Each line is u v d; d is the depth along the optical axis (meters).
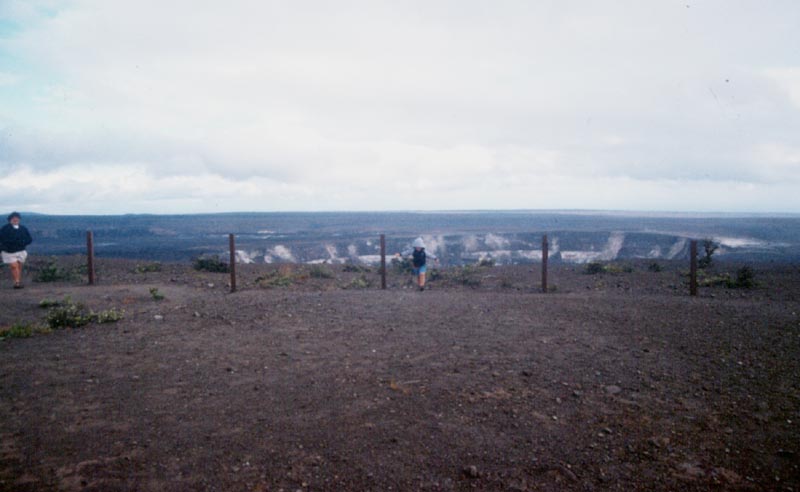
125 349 6.70
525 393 4.88
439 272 17.25
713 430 3.99
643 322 8.30
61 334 7.64
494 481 3.28
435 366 5.82
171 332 7.77
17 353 6.48
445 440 3.87
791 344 6.66
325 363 5.99
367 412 4.43
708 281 13.69
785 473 3.30
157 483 3.21
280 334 7.61
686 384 5.12
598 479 3.29
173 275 16.19
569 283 14.62
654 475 3.33
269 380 5.34
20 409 4.46
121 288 12.94
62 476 3.26
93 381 5.29
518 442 3.84
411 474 3.37
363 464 3.49
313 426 4.12
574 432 4.01
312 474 3.35
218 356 6.32
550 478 3.32
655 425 4.11
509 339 7.18
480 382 5.22
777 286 13.22
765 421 4.14
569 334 7.48
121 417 4.29
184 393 4.93
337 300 10.99
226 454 3.62
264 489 3.16
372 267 20.98
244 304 10.40
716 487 3.17
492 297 11.47
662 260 22.52
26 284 13.79
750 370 5.55
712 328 7.75
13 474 3.27
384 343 6.99
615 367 5.73
